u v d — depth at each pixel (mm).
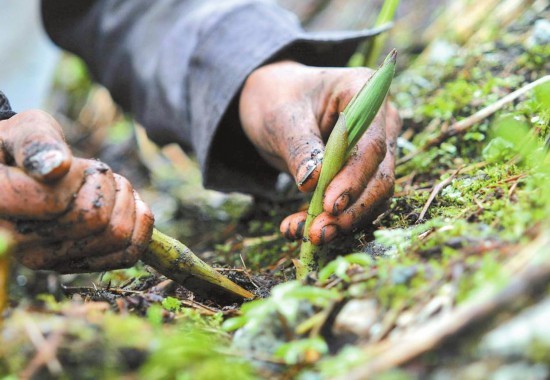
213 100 933
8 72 1951
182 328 690
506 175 806
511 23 1198
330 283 698
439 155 946
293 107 839
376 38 1060
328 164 758
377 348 628
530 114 874
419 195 863
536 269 607
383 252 761
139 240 716
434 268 668
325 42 938
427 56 1294
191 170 1429
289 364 650
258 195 995
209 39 964
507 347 598
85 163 701
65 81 1829
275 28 941
